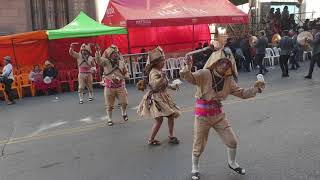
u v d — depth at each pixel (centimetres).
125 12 1595
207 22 1734
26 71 1459
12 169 625
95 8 1920
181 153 657
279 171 558
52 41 1546
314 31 1814
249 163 593
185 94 1231
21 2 1777
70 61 1573
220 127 534
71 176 581
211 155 635
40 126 918
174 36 1920
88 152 691
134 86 1504
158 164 611
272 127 789
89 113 1034
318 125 792
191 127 818
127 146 712
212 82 516
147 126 848
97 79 1523
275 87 1279
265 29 2302
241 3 2230
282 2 2759
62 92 1462
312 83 1341
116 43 1739
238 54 1755
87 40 1608
